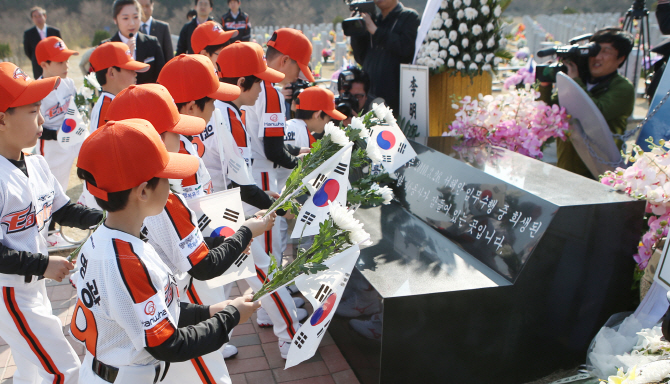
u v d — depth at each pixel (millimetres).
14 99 2162
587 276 2750
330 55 14906
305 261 2062
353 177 4098
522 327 2713
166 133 2031
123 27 6355
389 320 2521
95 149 1505
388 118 2973
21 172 2260
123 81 3346
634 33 8992
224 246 2100
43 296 2428
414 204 3590
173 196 1949
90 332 1664
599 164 4277
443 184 3400
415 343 2586
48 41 4656
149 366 1751
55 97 4680
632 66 9789
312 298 2100
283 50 3443
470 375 2723
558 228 2604
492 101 4316
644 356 2373
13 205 2215
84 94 5559
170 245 1947
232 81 2854
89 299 1604
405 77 4648
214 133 2980
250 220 2268
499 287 2617
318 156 2402
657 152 2783
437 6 4648
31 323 2318
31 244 2312
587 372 2650
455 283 2623
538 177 3051
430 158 3693
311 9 26797
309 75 3525
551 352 2820
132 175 1520
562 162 4809
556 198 2695
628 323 2703
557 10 24469
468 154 3598
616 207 2678
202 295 2355
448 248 3035
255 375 3041
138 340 1582
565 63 4508
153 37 6801
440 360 2645
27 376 2527
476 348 2686
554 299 2732
